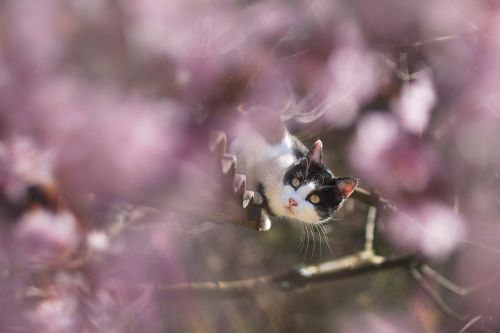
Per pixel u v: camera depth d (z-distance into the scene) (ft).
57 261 8.45
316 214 9.35
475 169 9.66
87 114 5.99
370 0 8.70
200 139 7.52
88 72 5.95
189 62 7.52
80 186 7.20
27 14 5.55
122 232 9.63
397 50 9.19
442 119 9.52
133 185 7.26
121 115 6.17
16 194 7.95
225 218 8.71
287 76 8.69
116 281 9.16
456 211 9.62
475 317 10.14
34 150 7.01
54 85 5.79
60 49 5.74
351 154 9.51
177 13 7.09
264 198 9.35
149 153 6.43
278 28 7.86
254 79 8.22
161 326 10.15
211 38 7.70
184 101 7.39
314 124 9.62
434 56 9.36
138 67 6.33
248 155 9.17
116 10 6.01
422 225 9.62
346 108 9.36
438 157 9.46
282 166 9.27
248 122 8.91
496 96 9.34
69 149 6.23
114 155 6.26
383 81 9.23
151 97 6.58
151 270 9.96
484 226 9.73
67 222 8.21
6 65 5.64
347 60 8.79
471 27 8.94
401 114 9.31
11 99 5.74
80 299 8.77
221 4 7.68
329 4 8.56
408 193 9.57
